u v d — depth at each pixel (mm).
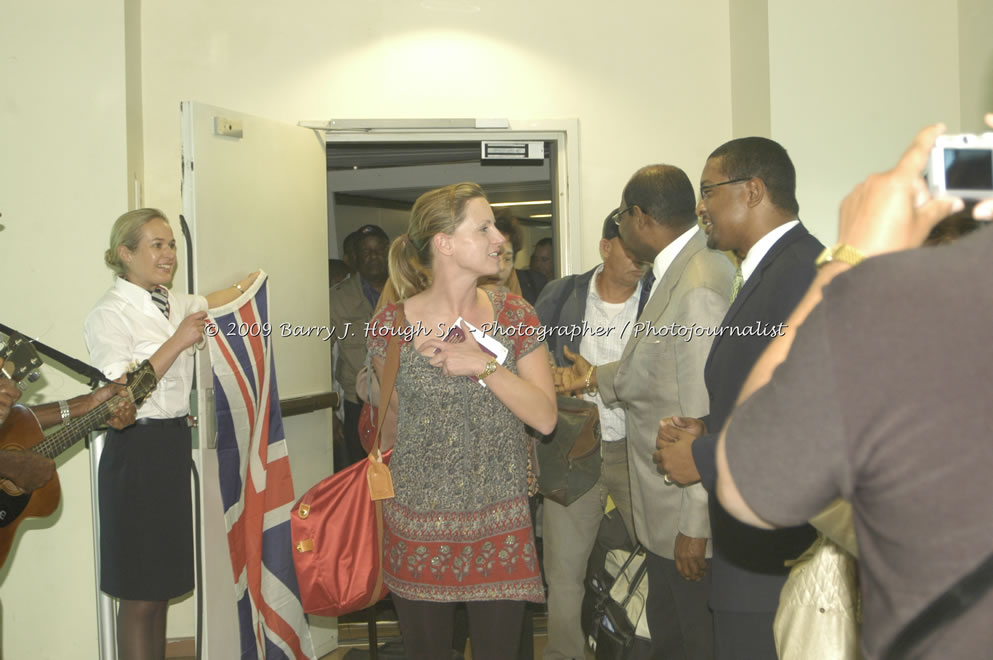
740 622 1776
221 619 2691
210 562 2666
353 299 4266
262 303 3068
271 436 3043
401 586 2070
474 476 2045
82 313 3258
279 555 3018
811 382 787
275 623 2977
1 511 2336
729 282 2180
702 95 3896
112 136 3279
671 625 2586
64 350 3250
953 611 734
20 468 2273
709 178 1965
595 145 3875
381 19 3789
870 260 792
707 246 2217
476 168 4531
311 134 3533
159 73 3686
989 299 740
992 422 730
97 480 2750
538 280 4133
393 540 2104
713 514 1832
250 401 2916
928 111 3490
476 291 2221
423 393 2066
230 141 3012
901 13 3488
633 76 3873
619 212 2568
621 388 2373
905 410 748
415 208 2172
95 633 3295
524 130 3820
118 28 3285
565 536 3031
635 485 2365
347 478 2301
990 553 724
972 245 768
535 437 2646
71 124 3266
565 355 2963
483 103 3836
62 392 3244
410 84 3805
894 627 769
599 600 2828
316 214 3557
